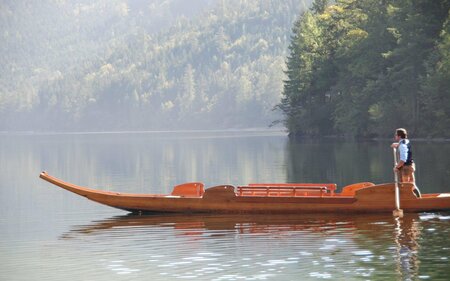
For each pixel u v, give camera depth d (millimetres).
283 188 63125
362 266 40344
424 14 181250
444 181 79312
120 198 64875
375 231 51406
